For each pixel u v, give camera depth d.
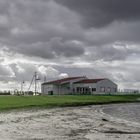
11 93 124.19
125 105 96.38
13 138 23.06
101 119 43.41
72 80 141.12
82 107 76.00
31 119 39.72
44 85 143.25
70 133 26.52
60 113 53.34
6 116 42.78
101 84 136.62
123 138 24.38
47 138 23.41
